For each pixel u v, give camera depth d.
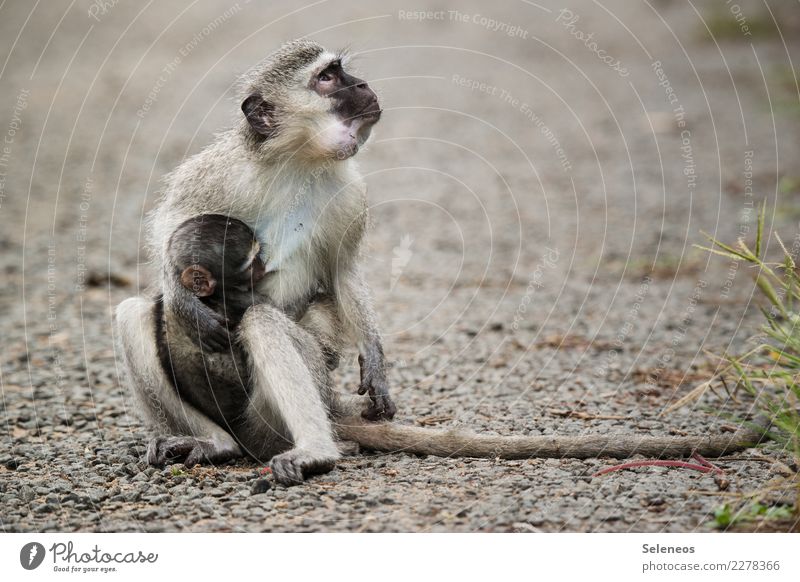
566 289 15.66
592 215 19.80
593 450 8.60
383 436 9.02
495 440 8.76
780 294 13.27
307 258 9.45
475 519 7.26
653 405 10.32
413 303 15.28
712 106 27.23
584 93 29.61
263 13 41.06
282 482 7.95
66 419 10.25
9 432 9.87
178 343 8.87
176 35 37.75
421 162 24.31
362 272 9.81
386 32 37.22
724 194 20.28
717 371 10.80
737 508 7.37
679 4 40.62
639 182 21.80
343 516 7.37
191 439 8.75
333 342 9.51
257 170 9.28
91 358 12.59
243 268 8.91
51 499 7.87
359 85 9.40
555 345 12.91
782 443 8.45
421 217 20.41
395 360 12.52
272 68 9.54
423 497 7.69
